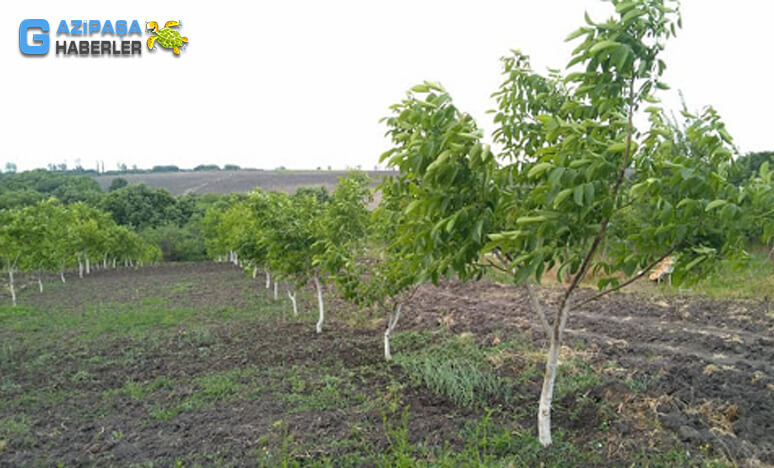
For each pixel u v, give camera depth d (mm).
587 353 7734
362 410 5691
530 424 5172
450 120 3637
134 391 6816
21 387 7258
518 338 8828
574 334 9062
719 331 9219
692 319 10180
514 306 12297
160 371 7891
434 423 5195
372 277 7789
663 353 7652
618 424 4918
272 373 7418
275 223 10164
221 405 6148
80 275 26062
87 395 6852
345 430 5113
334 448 4684
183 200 49750
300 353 8617
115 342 9984
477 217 3566
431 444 4727
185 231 42688
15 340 10391
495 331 9430
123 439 5234
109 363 8391
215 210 33969
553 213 3217
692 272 4012
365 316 11984
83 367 8242
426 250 3799
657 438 4602
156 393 6797
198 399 6402
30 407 6418
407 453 4230
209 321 12039
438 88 3602
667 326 9695
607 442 4629
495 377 6617
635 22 3174
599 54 3121
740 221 3340
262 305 14383
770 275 13250
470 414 5520
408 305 13070
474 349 8203
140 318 12484
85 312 13961
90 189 55344
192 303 15109
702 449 4406
